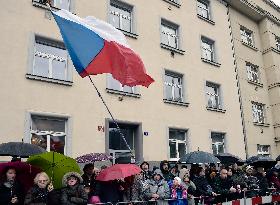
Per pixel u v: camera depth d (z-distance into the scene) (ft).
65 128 35.73
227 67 61.62
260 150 64.34
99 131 37.83
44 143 33.83
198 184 25.77
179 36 53.78
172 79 50.67
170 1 53.83
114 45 20.97
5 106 31.27
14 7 34.65
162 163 26.71
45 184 16.01
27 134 32.07
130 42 45.32
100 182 20.15
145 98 44.21
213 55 60.49
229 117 57.93
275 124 69.21
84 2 41.29
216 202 26.76
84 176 21.13
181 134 48.78
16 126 31.53
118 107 40.57
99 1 43.04
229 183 27.71
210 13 62.75
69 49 20.77
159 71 47.67
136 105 42.78
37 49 36.19
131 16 47.60
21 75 33.14
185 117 49.21
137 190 20.83
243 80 64.85
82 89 37.70
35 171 17.99
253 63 69.82
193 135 49.55
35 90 33.76
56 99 35.17
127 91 43.45
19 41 34.01
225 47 62.95
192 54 54.65
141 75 21.56
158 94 46.21
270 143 66.80
